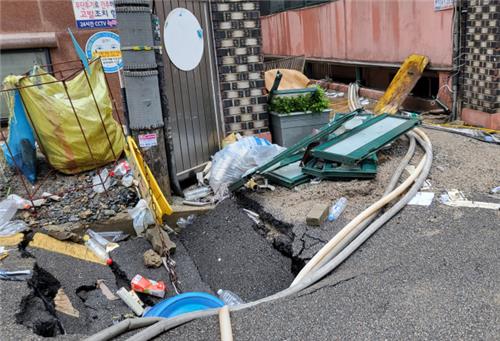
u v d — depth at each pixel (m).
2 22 6.52
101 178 5.12
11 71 6.75
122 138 5.59
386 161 5.33
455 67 8.48
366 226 3.94
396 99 8.82
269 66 11.86
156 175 4.93
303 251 3.78
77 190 5.07
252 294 3.71
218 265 4.10
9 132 5.38
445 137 6.48
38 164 5.71
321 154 4.95
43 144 5.25
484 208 4.08
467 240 3.55
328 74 14.58
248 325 2.77
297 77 7.38
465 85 8.45
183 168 5.54
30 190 5.14
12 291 3.16
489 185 4.63
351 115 6.29
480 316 2.65
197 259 4.25
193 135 5.66
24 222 4.44
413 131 6.18
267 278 3.84
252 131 6.29
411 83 8.90
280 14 16.97
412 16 9.53
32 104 5.04
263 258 4.05
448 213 4.04
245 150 5.25
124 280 3.91
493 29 7.53
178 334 2.71
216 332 2.72
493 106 7.77
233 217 4.66
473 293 2.88
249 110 6.21
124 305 3.57
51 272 3.77
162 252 4.16
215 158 5.42
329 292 3.04
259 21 5.98
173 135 5.31
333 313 2.82
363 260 3.44
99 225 4.53
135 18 4.50
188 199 5.12
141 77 4.64
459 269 3.16
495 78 7.63
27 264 3.61
